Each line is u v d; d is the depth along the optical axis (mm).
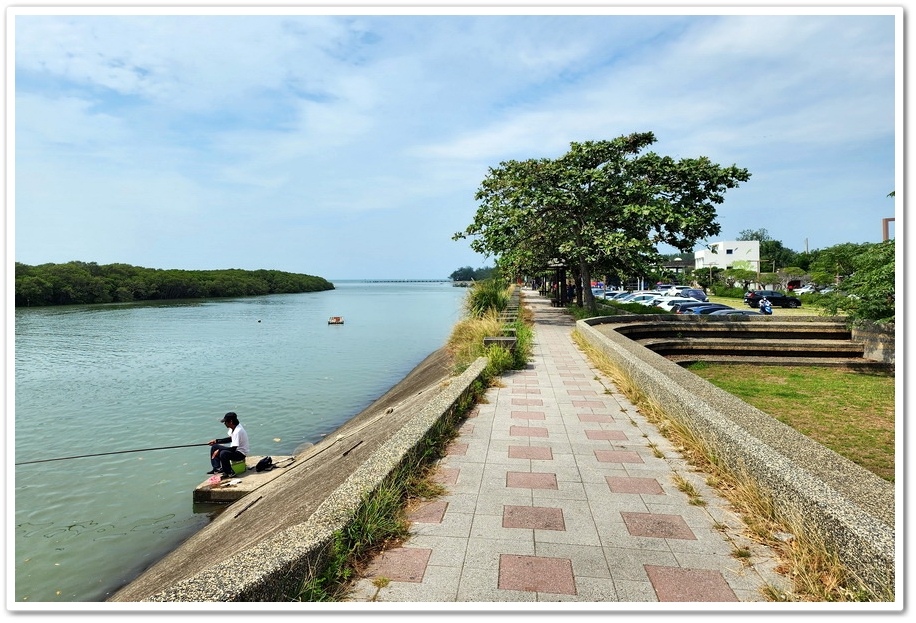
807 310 35344
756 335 15883
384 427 9477
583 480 4844
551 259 25031
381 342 35812
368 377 23141
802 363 14633
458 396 7055
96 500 10086
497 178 22078
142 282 88188
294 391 20203
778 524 3680
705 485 4668
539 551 3543
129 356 29094
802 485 3404
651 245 19672
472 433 6336
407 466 4703
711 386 6391
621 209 19609
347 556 3293
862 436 8180
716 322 16031
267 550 3002
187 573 6156
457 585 3133
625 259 20594
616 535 3768
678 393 6000
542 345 14328
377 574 3248
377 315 62094
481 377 9008
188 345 33719
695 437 5375
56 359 27875
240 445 10344
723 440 4664
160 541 8484
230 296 109750
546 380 9625
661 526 3898
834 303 14625
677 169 19781
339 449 9672
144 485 10844
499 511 4184
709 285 63719
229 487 9867
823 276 38500
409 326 47875
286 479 9359
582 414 7230
